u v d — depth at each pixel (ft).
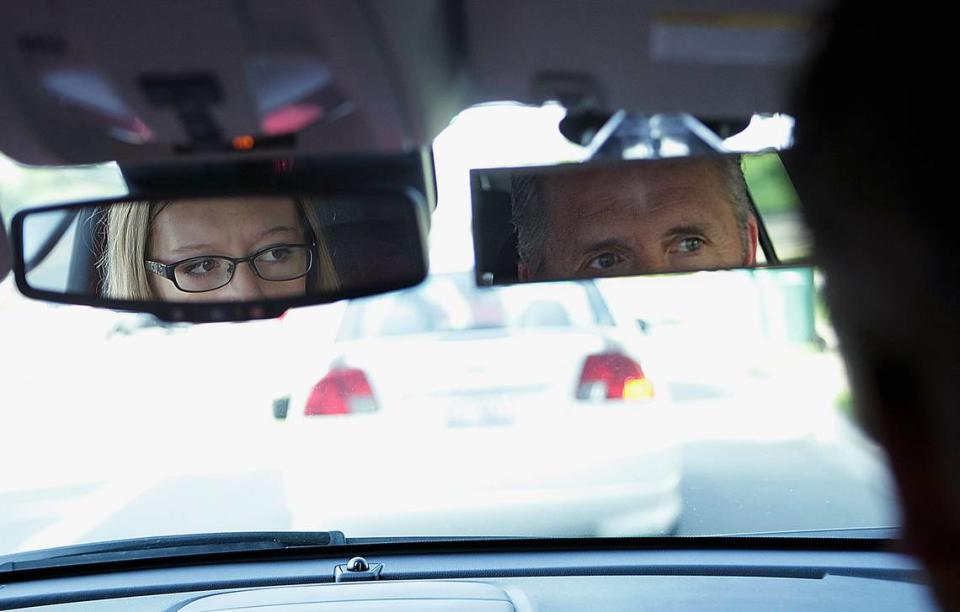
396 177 6.00
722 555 9.95
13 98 4.38
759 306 22.86
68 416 28.30
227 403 22.71
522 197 7.82
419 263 7.51
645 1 3.86
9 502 20.33
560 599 9.05
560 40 4.19
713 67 4.34
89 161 4.94
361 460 15.78
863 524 13.99
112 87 4.08
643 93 4.65
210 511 17.30
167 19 3.77
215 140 4.48
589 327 16.89
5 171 7.12
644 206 7.89
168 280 9.49
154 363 26.63
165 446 21.85
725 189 7.57
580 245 8.04
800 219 2.41
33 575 10.04
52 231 7.70
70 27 3.80
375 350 16.46
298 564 10.20
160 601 9.36
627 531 15.34
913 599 8.74
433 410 16.08
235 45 3.87
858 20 2.08
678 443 15.64
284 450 16.21
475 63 4.42
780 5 3.79
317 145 4.80
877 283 2.13
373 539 10.41
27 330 41.01
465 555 10.21
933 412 2.12
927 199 1.97
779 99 2.52
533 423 15.79
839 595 8.86
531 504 15.28
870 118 2.06
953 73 1.93
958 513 2.13
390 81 4.25
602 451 15.64
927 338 2.06
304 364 16.94
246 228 9.17
